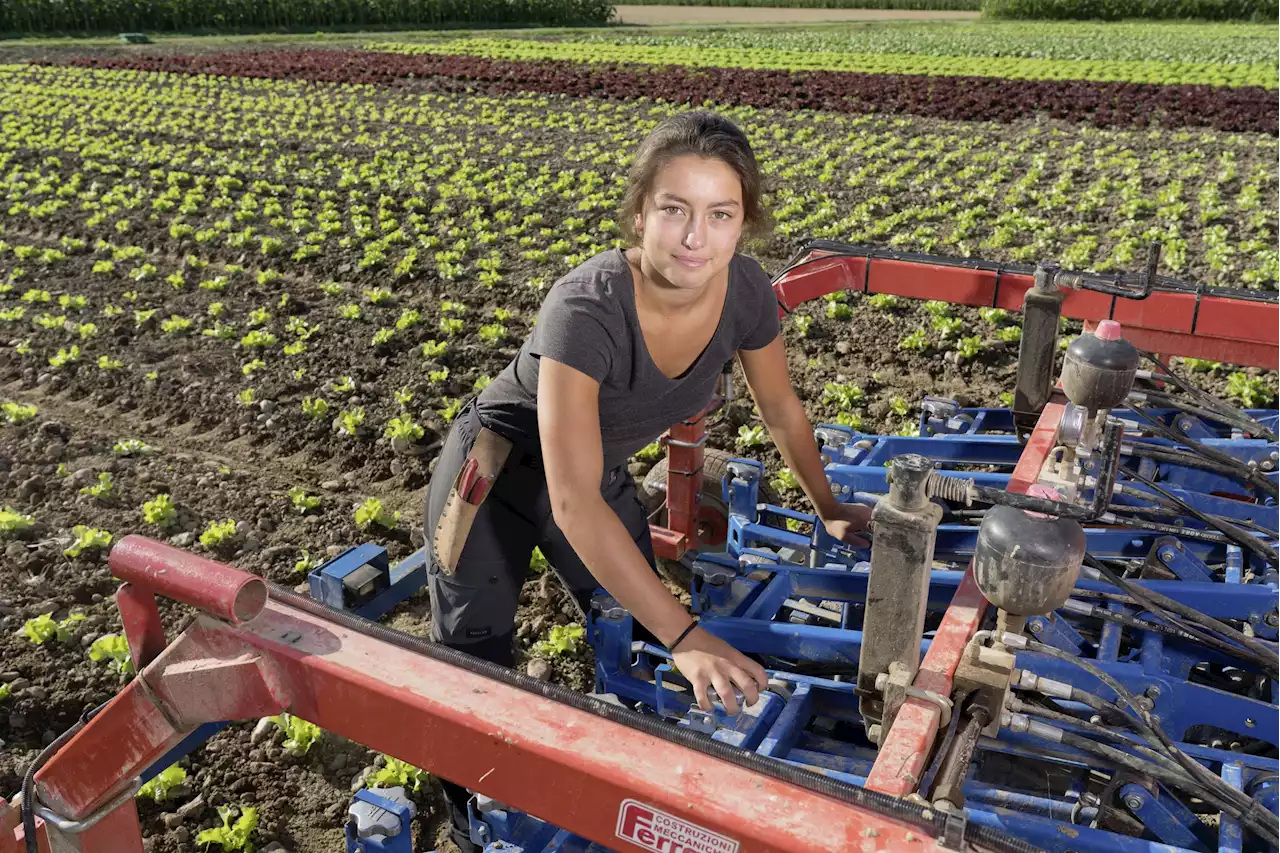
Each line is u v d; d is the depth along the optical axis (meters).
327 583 3.34
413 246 10.80
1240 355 3.92
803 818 1.52
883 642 1.89
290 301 9.23
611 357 2.18
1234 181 13.29
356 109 20.03
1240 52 29.80
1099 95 20.70
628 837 1.63
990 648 2.01
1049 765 3.19
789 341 8.35
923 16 54.84
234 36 35.91
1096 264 9.99
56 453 6.55
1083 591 3.21
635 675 3.27
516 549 2.91
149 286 9.88
